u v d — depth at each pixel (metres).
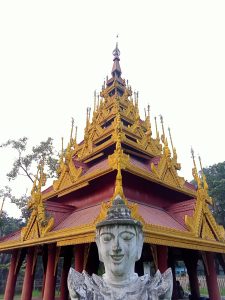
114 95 27.31
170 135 22.28
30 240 15.49
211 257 16.28
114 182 15.20
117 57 34.16
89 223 12.41
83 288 4.87
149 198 16.91
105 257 5.00
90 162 21.02
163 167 17.75
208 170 68.31
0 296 32.09
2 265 37.50
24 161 39.81
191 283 20.16
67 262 19.52
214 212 55.91
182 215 16.22
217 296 15.27
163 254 12.80
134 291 4.74
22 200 40.50
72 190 17.23
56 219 15.99
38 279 39.50
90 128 24.73
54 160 39.31
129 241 5.02
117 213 5.39
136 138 22.62
